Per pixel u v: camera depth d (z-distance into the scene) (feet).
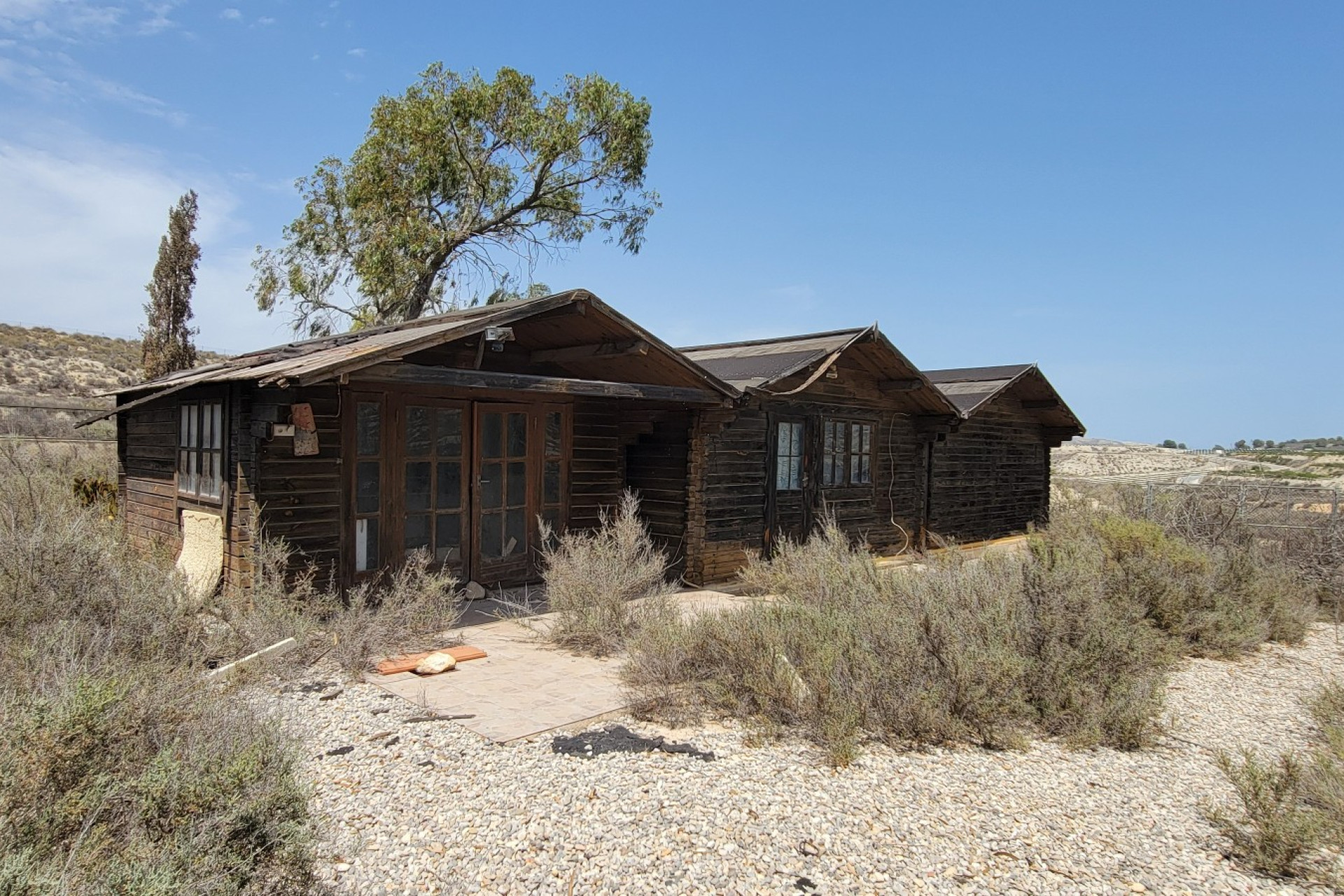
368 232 74.74
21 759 9.04
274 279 79.61
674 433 33.35
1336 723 18.39
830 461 39.78
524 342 30.76
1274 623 29.43
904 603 21.75
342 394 25.46
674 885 10.80
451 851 11.36
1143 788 15.17
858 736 16.39
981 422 50.96
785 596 25.45
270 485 23.82
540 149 75.36
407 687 19.01
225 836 9.18
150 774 9.46
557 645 23.26
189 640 18.39
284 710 14.97
